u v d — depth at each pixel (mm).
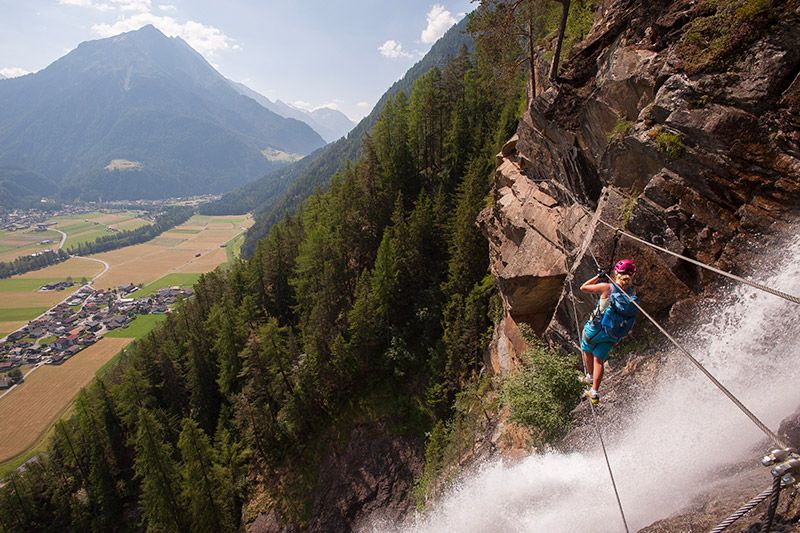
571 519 10109
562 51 25047
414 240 50188
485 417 26125
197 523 38938
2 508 48094
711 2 10609
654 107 10938
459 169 62656
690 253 10516
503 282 20469
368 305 45969
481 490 17594
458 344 39594
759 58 9180
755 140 9195
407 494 38438
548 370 14602
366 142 64562
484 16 26641
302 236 71250
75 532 47156
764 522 4871
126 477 50094
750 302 8969
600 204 13266
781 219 8820
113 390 54344
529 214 19953
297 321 63781
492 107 65125
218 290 71500
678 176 10570
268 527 40031
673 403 9578
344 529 38469
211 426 52781
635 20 13180
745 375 8414
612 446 10508
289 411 43938
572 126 16016
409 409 43375
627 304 7512
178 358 60188
